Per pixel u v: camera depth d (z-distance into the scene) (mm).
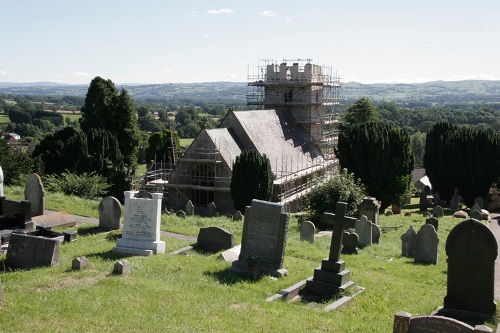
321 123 70188
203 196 53719
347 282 18719
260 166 46250
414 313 16391
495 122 147875
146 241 22281
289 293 17688
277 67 69312
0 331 11969
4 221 25609
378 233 31422
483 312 15938
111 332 12422
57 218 28188
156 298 15203
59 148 61094
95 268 18297
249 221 20266
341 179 41062
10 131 142000
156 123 143250
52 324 12570
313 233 30312
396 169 52188
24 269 18453
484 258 15797
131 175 64875
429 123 152250
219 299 15898
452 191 54969
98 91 73688
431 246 25547
